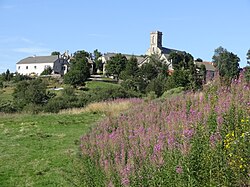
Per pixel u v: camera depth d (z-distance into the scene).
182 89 31.09
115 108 35.28
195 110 14.21
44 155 20.81
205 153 9.75
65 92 59.91
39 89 52.34
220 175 9.09
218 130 10.80
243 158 9.07
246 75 16.28
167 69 102.00
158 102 24.56
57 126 29.78
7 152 22.22
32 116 36.38
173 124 13.60
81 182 14.62
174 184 9.67
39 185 16.25
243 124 10.91
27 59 168.50
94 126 24.06
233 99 13.38
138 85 70.44
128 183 10.78
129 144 14.31
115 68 117.44
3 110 47.03
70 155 19.77
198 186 9.27
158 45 188.38
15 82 101.06
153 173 10.39
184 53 125.56
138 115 20.44
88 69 107.19
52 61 159.38
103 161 13.61
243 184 8.86
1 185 16.72
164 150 10.99
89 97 47.69
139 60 156.12
